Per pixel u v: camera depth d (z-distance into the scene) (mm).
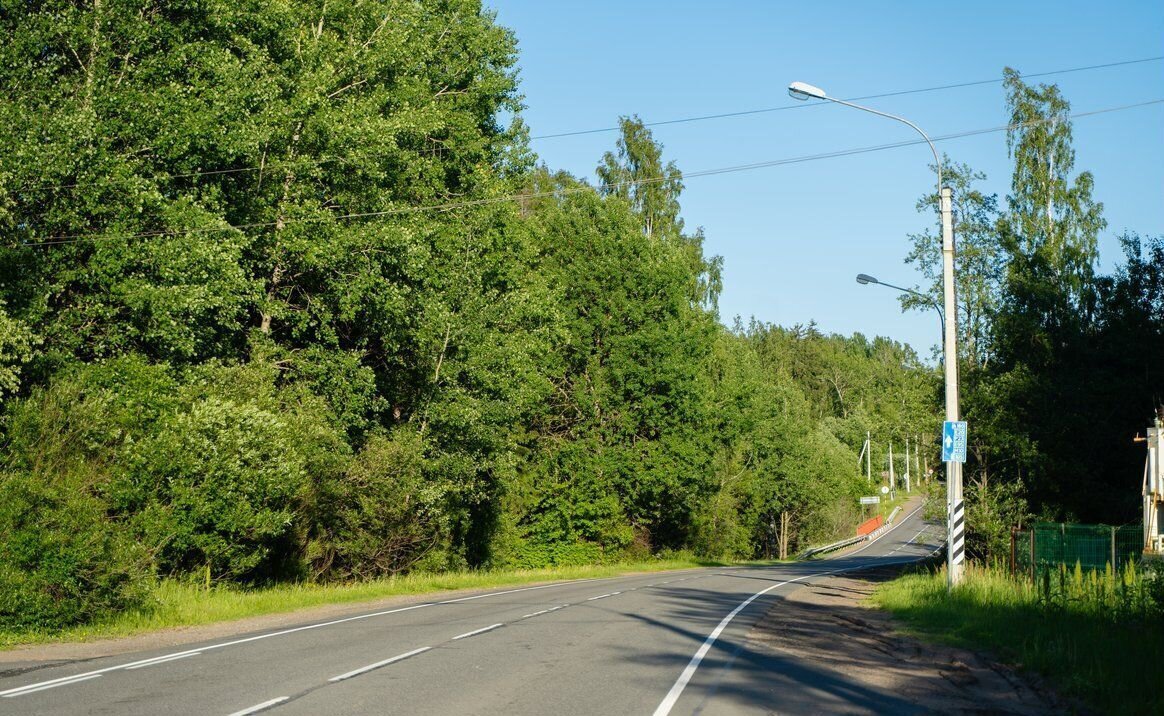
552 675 10648
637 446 45969
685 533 59875
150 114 22281
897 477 146625
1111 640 11883
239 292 24938
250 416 21156
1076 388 27656
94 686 9836
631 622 16641
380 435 30641
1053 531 22453
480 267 35688
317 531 28078
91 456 18641
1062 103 35938
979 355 30109
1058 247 34719
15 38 21391
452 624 16328
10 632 14406
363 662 11539
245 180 27031
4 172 19516
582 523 46031
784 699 9570
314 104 26922
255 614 18906
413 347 32375
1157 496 22188
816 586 27953
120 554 16250
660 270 46250
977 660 12180
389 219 28656
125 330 22000
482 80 36688
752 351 73000
